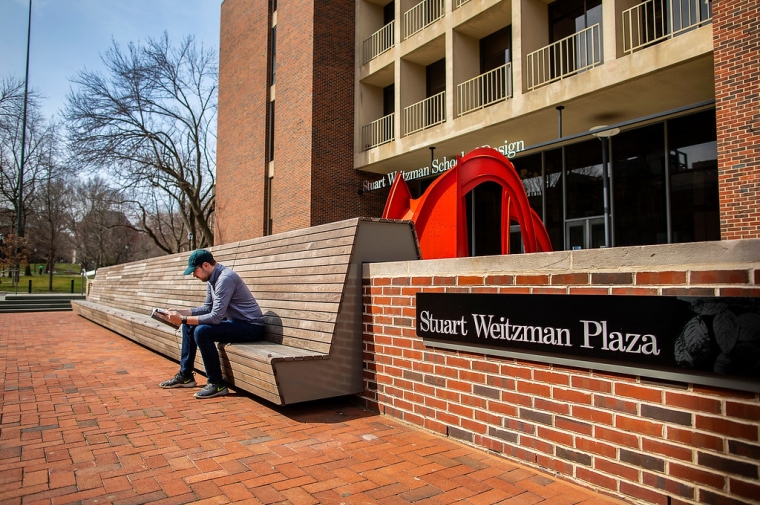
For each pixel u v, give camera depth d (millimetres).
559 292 3059
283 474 3129
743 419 2252
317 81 20172
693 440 2422
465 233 9648
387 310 4508
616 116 13719
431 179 20641
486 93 16938
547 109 13289
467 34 16812
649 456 2592
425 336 4039
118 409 4676
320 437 3867
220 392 5219
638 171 13789
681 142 12961
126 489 2893
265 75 23812
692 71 10930
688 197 12703
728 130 9453
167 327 7043
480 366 3588
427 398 4035
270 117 23688
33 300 22672
